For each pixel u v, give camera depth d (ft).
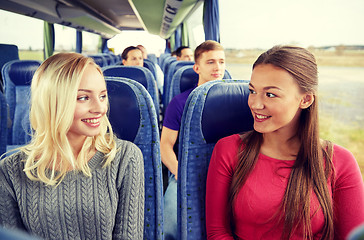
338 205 2.81
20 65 7.84
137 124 3.48
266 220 2.78
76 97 2.25
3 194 2.45
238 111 3.44
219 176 3.03
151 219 3.59
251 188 2.81
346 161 2.81
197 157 3.41
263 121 2.59
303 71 2.44
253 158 2.86
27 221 2.50
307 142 2.72
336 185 2.80
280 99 2.46
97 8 24.52
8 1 11.45
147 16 23.81
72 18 19.57
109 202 2.67
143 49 19.67
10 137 8.01
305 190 2.68
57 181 2.51
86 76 2.28
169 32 33.14
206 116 3.34
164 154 5.72
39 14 15.10
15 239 0.59
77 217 2.57
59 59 2.28
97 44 36.58
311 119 2.69
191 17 21.11
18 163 2.50
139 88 3.51
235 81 3.60
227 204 3.05
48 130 2.36
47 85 2.23
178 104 5.79
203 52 6.15
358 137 4.62
